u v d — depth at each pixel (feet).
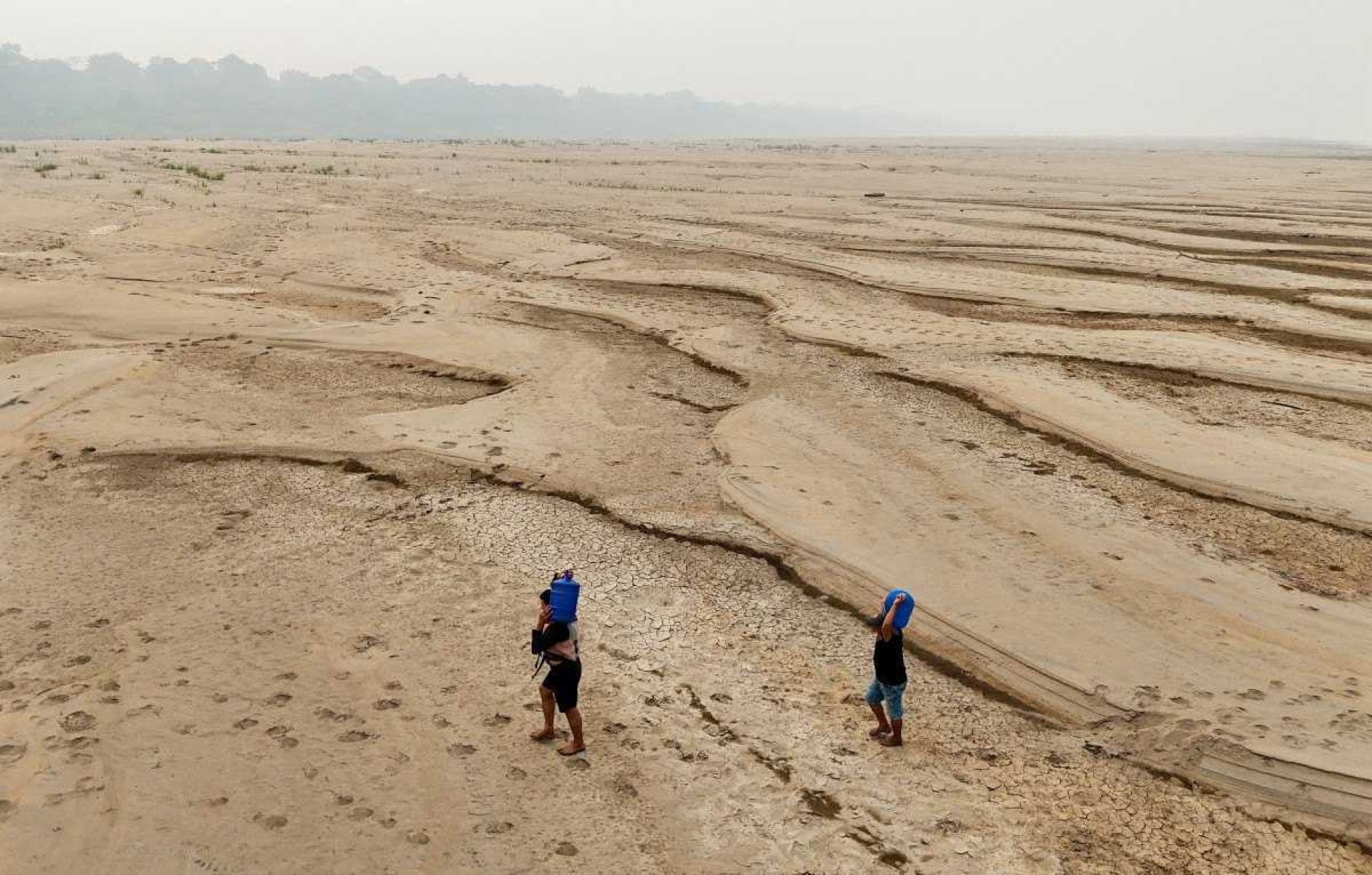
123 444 49.14
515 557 38.11
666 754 26.43
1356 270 100.58
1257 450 49.78
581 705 28.60
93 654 30.25
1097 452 50.42
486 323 76.95
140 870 21.31
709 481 46.19
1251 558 38.60
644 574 37.06
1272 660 31.37
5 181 147.02
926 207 161.58
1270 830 24.08
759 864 22.41
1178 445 50.34
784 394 60.13
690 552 39.06
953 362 66.49
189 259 98.12
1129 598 35.40
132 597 34.09
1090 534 40.78
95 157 228.22
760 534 40.55
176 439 49.96
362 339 70.95
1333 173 289.53
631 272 99.45
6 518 40.50
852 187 202.80
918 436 52.70
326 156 282.97
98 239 104.47
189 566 36.60
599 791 24.77
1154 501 44.29
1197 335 74.74
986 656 31.76
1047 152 504.84
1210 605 34.86
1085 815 24.50
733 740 27.20
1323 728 27.66
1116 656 31.63
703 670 30.73
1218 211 156.97
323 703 28.14
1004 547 39.45
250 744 26.05
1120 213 154.40
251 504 42.78
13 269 88.33
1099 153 499.51
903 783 25.55
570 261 104.94
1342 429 53.31
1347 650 31.89
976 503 43.93
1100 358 67.26
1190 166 327.47
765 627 33.55
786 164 294.66
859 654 32.07
